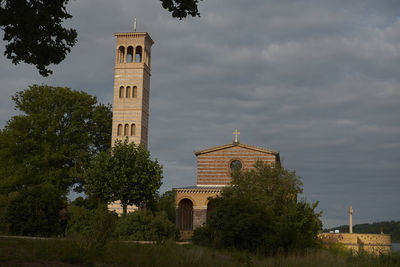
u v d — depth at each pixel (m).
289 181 46.31
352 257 28.48
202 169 68.44
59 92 69.25
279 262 24.08
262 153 67.62
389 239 71.94
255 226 30.83
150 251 21.36
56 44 19.67
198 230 33.16
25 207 38.59
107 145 75.12
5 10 17.77
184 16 18.28
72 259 17.33
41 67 19.88
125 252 20.66
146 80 72.75
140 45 71.75
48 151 64.50
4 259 15.80
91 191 55.16
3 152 64.44
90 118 72.12
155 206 66.06
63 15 18.86
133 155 55.28
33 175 64.31
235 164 67.88
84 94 71.44
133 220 43.09
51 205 39.81
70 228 41.00
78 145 69.50
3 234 36.66
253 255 27.81
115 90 70.19
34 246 19.36
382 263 26.45
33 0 18.17
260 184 46.16
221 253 26.45
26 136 64.56
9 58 19.36
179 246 25.12
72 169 66.19
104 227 22.94
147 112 72.81
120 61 72.31
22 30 18.56
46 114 66.50
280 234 29.75
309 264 23.66
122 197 53.34
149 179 54.31
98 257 18.83
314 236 36.12
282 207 40.53
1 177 64.12
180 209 68.06
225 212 32.25
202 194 64.50
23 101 68.69
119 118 69.25
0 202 49.06
